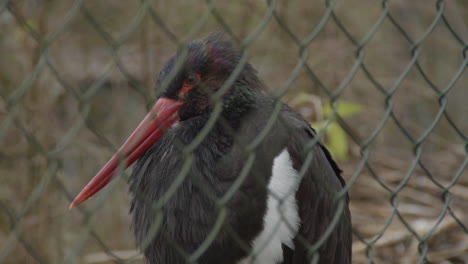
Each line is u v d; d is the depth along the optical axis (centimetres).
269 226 387
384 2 291
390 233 697
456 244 699
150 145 367
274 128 395
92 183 325
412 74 911
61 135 716
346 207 453
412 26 924
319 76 844
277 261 402
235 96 407
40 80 690
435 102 921
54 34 183
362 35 888
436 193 791
